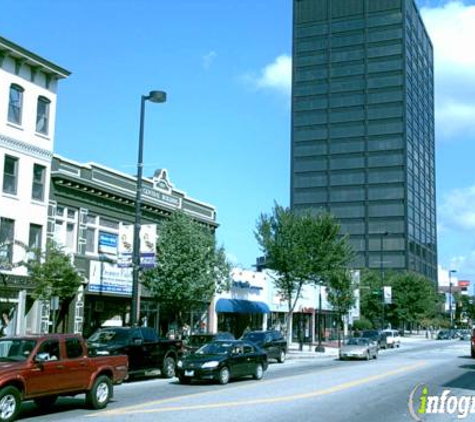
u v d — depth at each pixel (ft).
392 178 435.94
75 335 47.37
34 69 98.37
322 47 469.98
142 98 87.56
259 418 43.60
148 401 53.16
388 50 451.94
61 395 45.68
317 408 49.78
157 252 105.40
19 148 93.97
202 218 144.05
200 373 68.69
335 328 220.43
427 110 522.88
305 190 456.04
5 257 86.89
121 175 116.57
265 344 109.70
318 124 460.96
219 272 113.29
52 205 99.96
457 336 307.37
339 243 146.72
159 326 124.67
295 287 155.53
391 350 172.96
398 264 424.46
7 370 40.47
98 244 110.52
